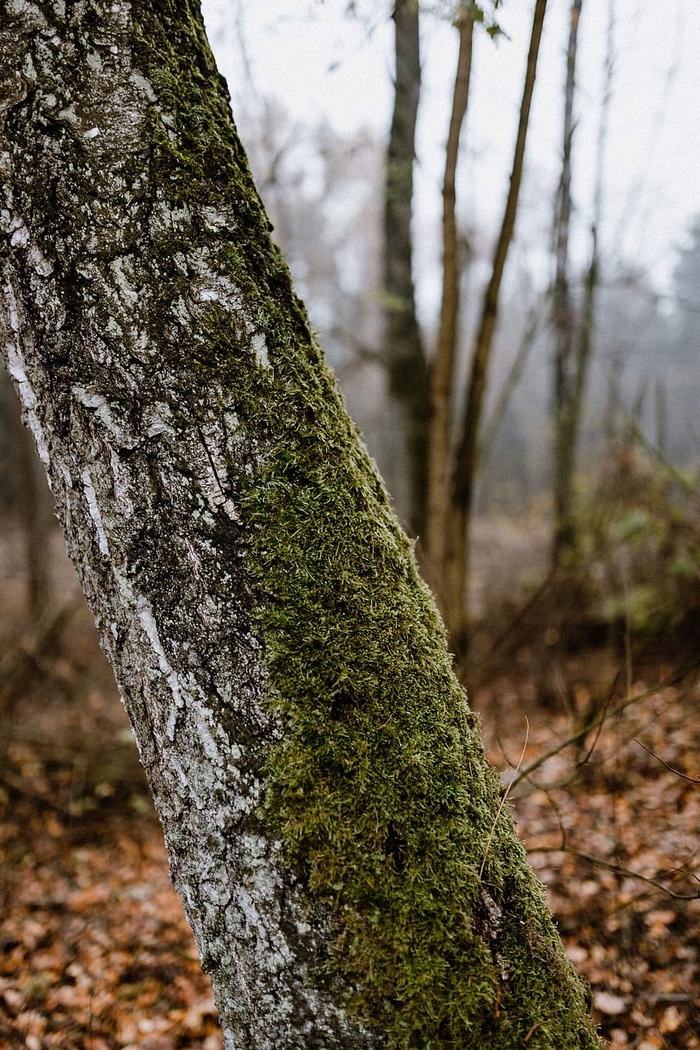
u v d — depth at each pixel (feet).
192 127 3.52
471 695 13.26
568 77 15.01
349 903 3.34
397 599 3.76
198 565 3.47
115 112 3.34
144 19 3.44
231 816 3.49
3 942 10.89
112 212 3.34
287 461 3.54
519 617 14.46
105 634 3.75
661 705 15.35
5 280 3.48
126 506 3.50
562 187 17.52
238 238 3.59
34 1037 8.67
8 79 3.29
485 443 17.67
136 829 15.26
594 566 20.24
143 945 10.72
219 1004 3.73
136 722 3.76
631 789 12.59
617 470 20.52
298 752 3.41
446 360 12.41
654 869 9.89
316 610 3.50
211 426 3.44
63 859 14.11
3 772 16.20
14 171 3.34
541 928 3.76
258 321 3.57
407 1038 3.29
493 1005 3.39
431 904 3.40
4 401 37.22
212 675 3.49
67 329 3.43
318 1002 3.38
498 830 3.85
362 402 40.91
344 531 3.64
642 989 8.01
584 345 24.39
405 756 3.51
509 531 36.04
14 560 34.24
